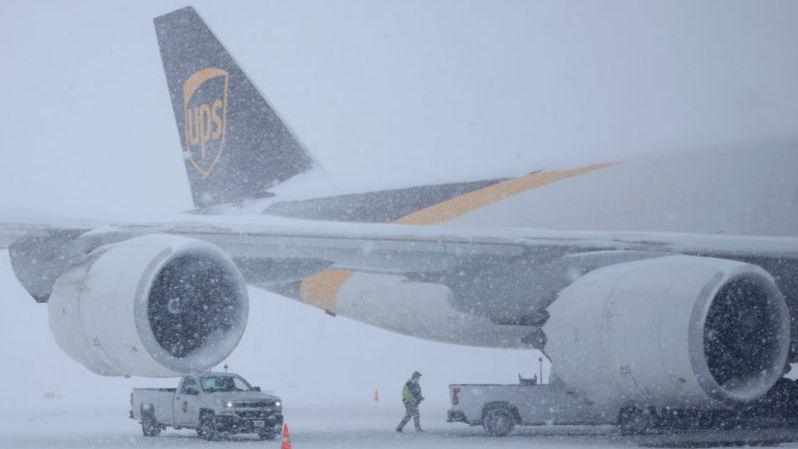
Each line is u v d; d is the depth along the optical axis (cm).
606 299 3825
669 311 3606
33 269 3788
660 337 3612
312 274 4222
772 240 4069
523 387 4597
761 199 4378
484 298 4497
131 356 3491
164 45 7150
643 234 4175
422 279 4634
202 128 7000
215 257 3591
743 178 4497
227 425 4512
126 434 5162
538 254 4194
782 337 3766
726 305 3900
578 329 3897
